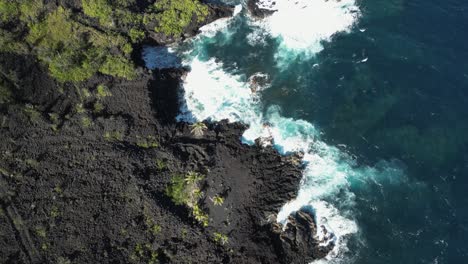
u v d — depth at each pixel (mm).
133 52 67500
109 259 50094
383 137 61000
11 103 57719
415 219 54000
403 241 52438
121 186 55375
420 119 62188
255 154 59844
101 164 56688
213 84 68062
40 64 61750
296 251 52000
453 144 59750
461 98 63812
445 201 55188
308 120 63375
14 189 53281
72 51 63594
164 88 66500
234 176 57156
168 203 55156
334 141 61156
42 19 63906
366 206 55250
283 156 59938
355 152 59938
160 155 58906
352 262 51344
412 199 55531
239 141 61531
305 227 53406
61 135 58344
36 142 57062
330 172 58281
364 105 64250
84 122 59531
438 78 66062
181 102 66438
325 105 64812
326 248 52375
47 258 49344
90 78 62969
